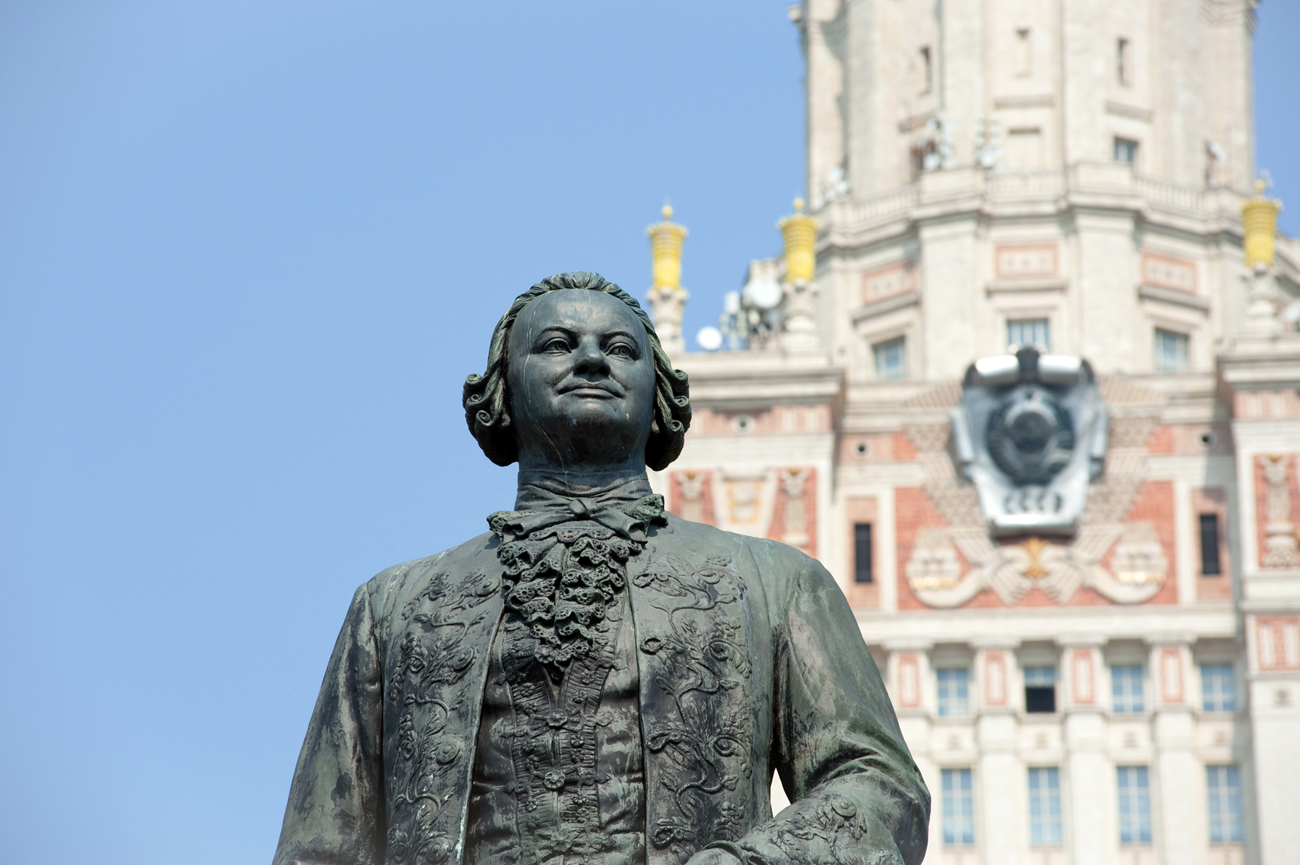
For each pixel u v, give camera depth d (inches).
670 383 245.4
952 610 2682.1
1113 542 2682.1
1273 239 2819.9
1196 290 2987.2
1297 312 2901.1
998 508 2694.4
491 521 233.5
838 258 3048.7
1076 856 2583.7
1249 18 3255.4
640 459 240.7
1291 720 2571.4
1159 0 3137.3
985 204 2972.4
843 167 3191.4
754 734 219.3
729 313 2952.8
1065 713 2632.9
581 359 235.3
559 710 216.1
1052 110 3080.7
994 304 2955.2
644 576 224.8
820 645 228.2
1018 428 2696.9
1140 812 2598.4
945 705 2674.7
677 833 210.5
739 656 221.5
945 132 3053.6
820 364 2701.8
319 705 235.1
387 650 230.7
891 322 2987.2
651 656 217.5
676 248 2837.1
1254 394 2669.8
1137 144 3100.4
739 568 231.0
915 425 2751.0
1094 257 2938.0
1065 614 2662.4
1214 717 2620.6
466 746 215.3
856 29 3186.5
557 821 211.6
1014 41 3105.3
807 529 2667.3
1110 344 2910.9
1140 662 2664.9
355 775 230.1
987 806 2610.7
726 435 2704.2
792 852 206.8
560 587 222.8
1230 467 2691.9
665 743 213.8
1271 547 2628.0
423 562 239.1
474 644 221.5
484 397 240.7
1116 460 2706.7
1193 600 2652.6
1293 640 2598.4
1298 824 2534.5
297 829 229.3
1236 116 3189.0
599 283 245.9
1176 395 2714.1
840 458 2753.4
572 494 235.9
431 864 210.5
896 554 2716.5
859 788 216.7
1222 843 2578.7
